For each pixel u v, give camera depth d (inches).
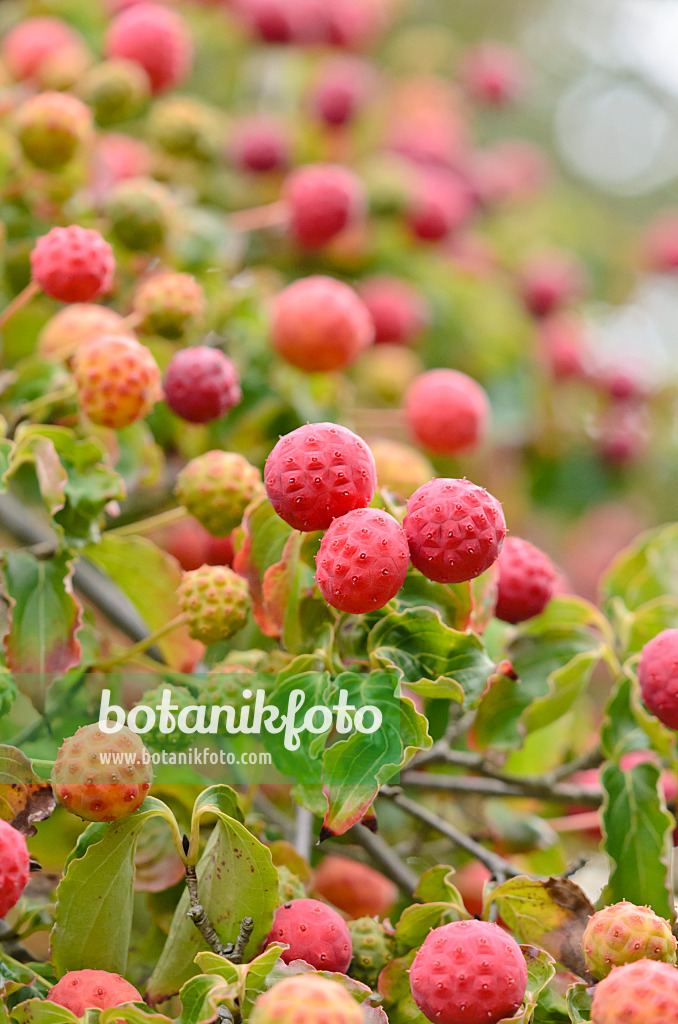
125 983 24.0
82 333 28.2
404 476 28.3
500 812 28.5
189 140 34.6
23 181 30.8
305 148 45.9
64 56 35.2
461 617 25.2
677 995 23.2
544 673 27.2
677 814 27.3
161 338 28.7
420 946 24.9
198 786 25.4
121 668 26.9
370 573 23.7
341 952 24.3
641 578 28.2
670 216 71.7
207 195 38.8
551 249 55.6
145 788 23.9
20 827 24.2
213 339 30.6
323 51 48.5
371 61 61.1
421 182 43.6
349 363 30.0
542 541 48.0
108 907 24.2
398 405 36.6
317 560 24.0
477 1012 23.4
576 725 29.3
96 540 26.3
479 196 49.3
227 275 32.6
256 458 30.2
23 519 29.8
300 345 29.3
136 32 34.9
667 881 25.8
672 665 25.2
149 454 28.7
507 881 25.0
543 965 24.1
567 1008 24.1
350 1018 22.5
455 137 52.7
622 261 59.9
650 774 26.2
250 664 25.5
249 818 25.9
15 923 25.5
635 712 26.2
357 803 23.9
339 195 34.6
